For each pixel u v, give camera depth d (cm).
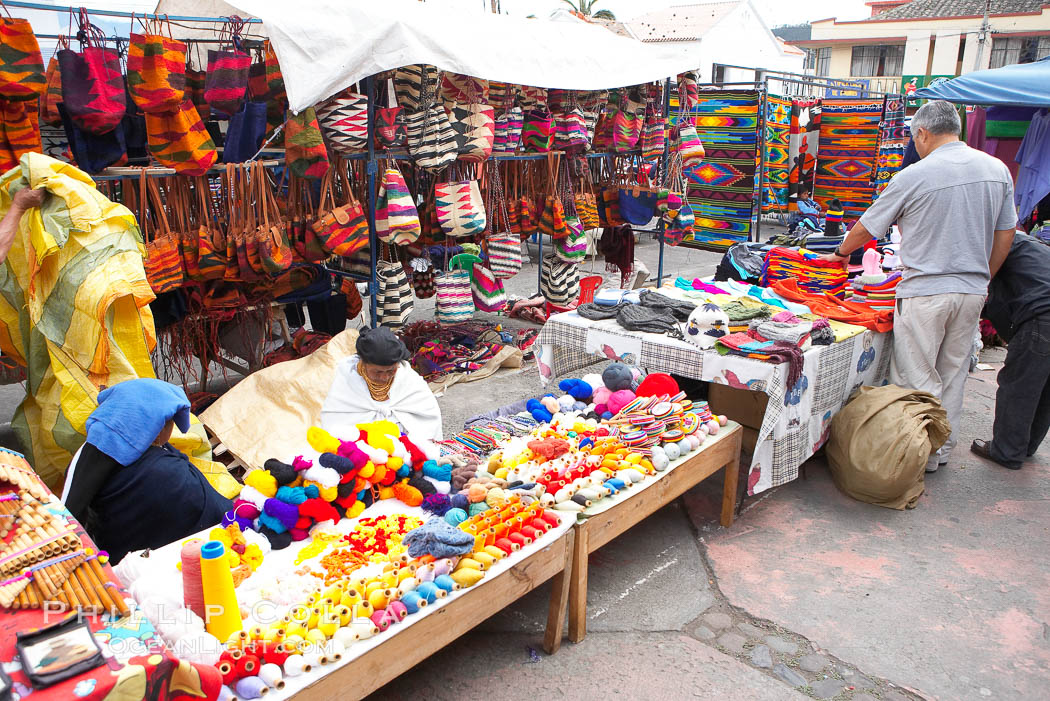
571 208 630
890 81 2480
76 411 295
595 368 593
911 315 407
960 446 471
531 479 285
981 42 2491
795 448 372
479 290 589
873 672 272
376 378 324
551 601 274
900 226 413
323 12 400
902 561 345
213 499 268
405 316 503
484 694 257
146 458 247
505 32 501
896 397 402
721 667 274
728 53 1794
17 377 407
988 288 441
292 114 400
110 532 247
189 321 464
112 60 374
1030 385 419
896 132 1067
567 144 614
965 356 418
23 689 137
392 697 255
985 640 290
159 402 247
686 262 1048
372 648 195
